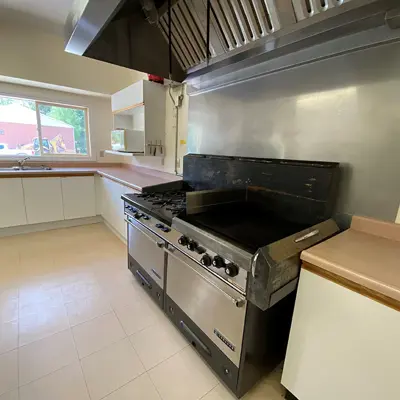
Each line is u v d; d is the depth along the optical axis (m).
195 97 2.12
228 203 1.58
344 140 1.21
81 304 1.83
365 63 1.10
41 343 1.46
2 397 1.14
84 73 3.19
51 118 3.45
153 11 1.45
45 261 2.45
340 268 0.84
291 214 1.37
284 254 0.92
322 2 1.00
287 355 1.10
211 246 1.10
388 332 0.76
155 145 2.71
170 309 1.63
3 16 2.49
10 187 2.87
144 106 2.55
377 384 0.81
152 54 1.68
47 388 1.20
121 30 1.47
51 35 2.89
